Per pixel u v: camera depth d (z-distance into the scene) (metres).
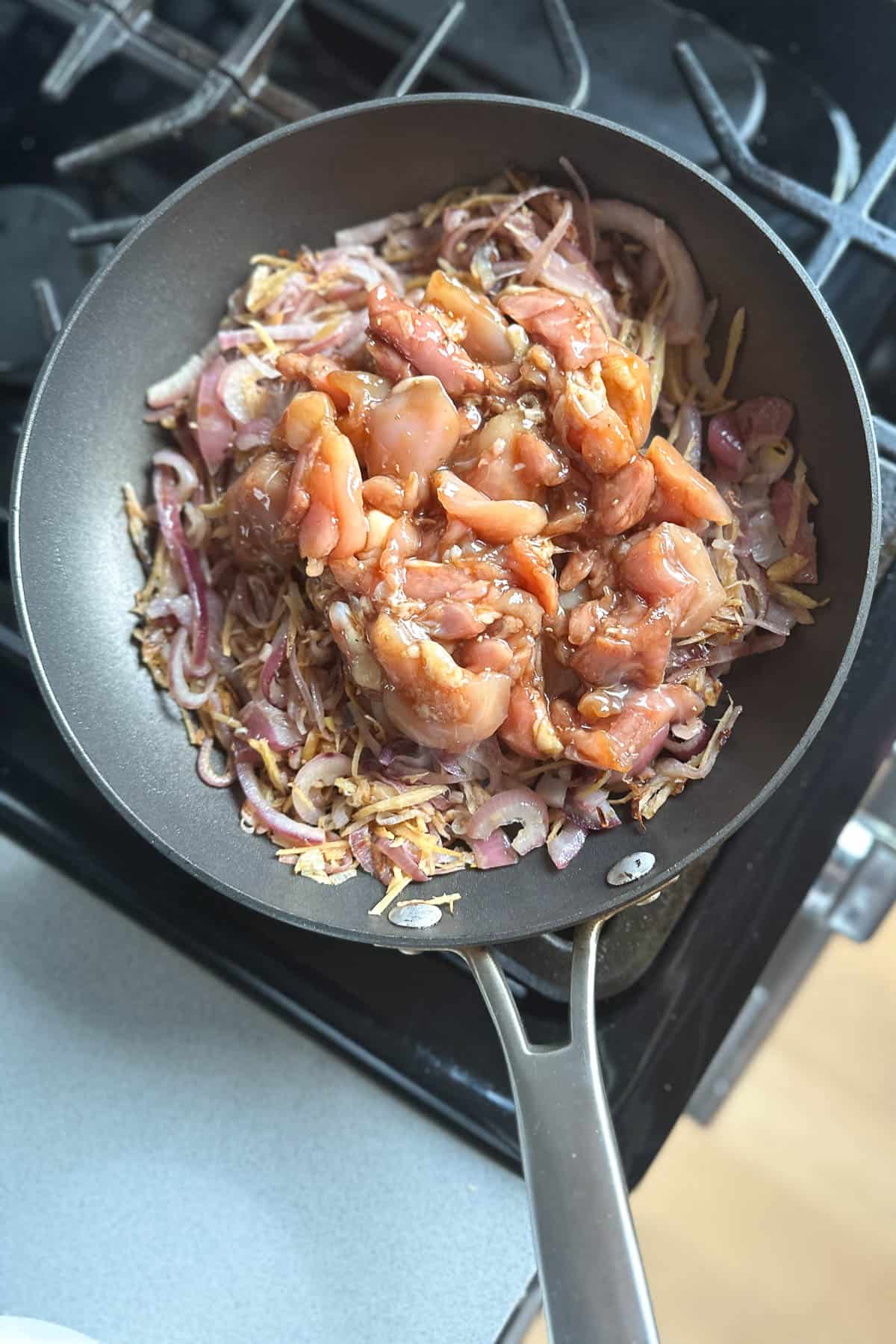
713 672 0.37
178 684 0.38
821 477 0.35
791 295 0.35
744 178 0.40
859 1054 0.56
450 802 0.37
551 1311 0.28
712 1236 0.56
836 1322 0.54
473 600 0.34
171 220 0.37
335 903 0.35
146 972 0.41
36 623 0.35
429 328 0.34
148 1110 0.40
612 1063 0.38
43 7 0.46
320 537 0.33
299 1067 0.40
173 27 0.48
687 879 0.39
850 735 0.39
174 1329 0.37
